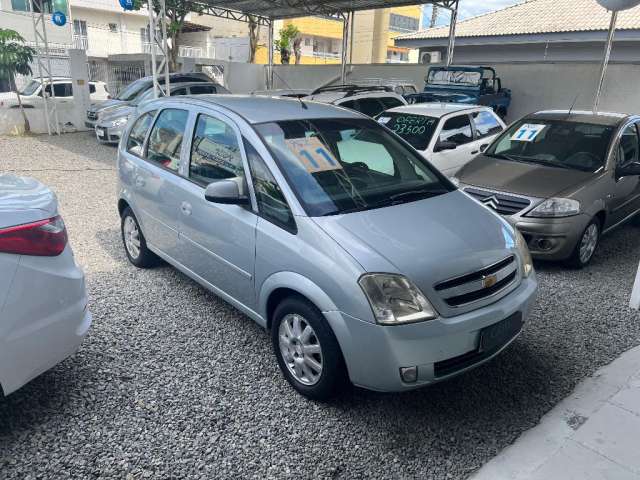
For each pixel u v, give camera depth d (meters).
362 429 2.91
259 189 3.37
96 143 13.86
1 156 11.49
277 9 17.44
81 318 2.86
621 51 16.75
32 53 16.83
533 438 2.87
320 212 3.12
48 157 11.59
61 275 2.70
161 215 4.34
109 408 3.02
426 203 3.48
